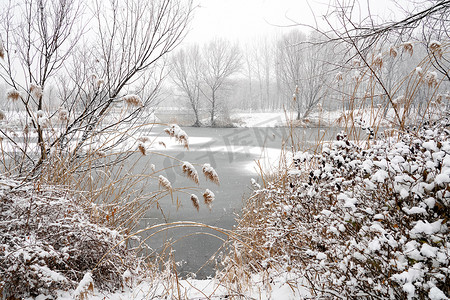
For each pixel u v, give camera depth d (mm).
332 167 2465
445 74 3244
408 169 2059
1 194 2604
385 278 1865
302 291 2686
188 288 3125
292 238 2910
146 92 5938
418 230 1589
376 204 2172
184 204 8266
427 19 3637
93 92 5633
